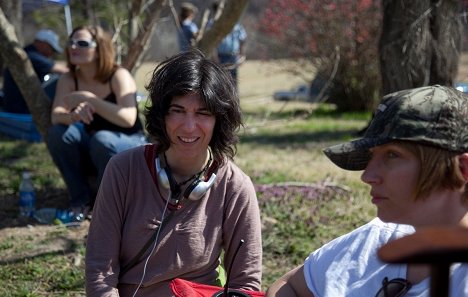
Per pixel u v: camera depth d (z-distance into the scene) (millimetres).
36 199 6344
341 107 12625
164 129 3012
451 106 2031
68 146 5559
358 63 12250
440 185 2047
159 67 3088
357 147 2115
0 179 7137
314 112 12492
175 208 3016
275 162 8062
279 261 5035
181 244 3018
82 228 5559
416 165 2045
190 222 3033
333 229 5617
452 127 2016
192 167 3051
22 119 9250
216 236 3088
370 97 12398
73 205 5758
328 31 12219
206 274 3131
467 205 2086
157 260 3033
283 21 12609
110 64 5449
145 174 3020
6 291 4465
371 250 2320
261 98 14289
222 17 5836
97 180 5465
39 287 4555
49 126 5984
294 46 12727
